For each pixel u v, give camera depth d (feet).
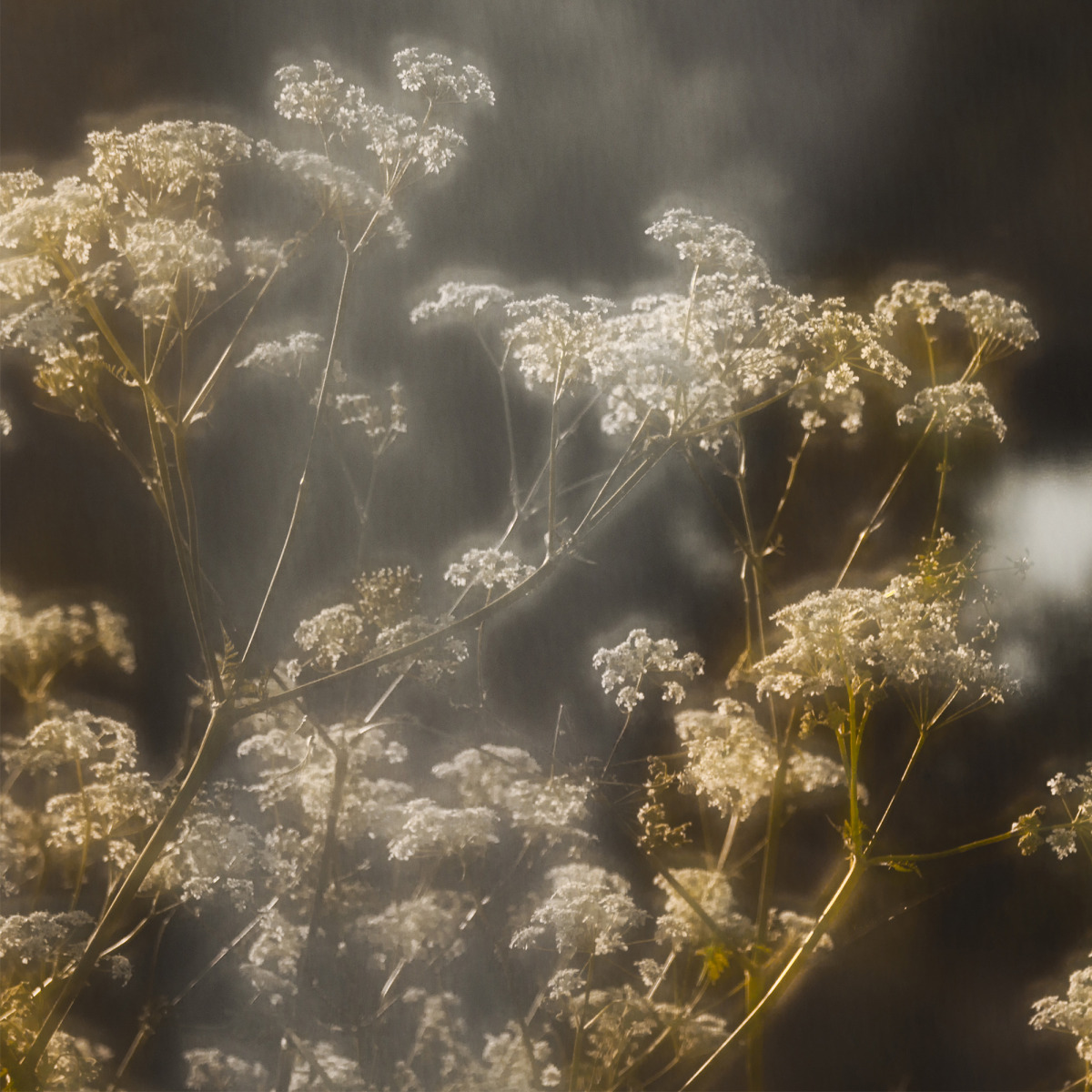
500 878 5.57
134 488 5.78
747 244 5.29
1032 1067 5.68
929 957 5.71
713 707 5.69
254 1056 5.51
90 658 5.73
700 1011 5.44
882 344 5.53
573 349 5.28
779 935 5.44
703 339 5.28
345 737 5.42
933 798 5.72
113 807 5.32
